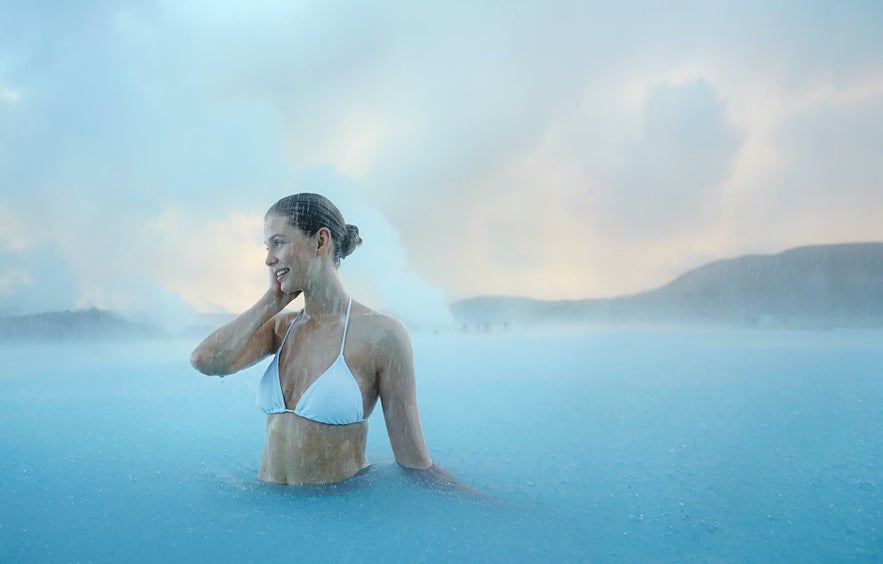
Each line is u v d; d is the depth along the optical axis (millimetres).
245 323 1697
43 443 2164
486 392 3098
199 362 1669
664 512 1474
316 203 1704
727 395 2875
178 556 1227
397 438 1741
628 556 1224
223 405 2861
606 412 2602
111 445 2125
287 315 1852
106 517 1432
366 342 1690
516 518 1429
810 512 1459
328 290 1726
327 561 1207
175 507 1493
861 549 1250
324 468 1658
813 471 1772
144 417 2604
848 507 1484
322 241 1690
